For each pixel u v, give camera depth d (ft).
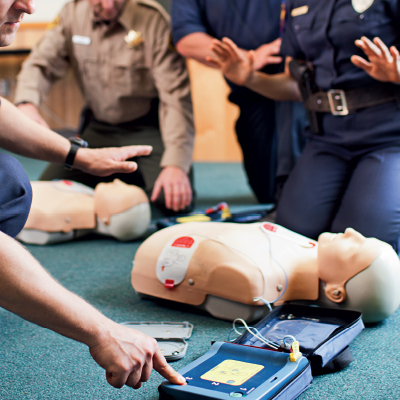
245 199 7.63
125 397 2.24
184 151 5.74
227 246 3.13
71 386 2.34
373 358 2.57
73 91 14.64
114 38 6.23
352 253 2.91
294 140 6.15
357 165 4.18
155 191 5.49
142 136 6.50
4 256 1.62
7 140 3.01
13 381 2.39
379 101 4.04
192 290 3.21
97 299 3.54
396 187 3.86
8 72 14.51
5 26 2.01
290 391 2.07
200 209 6.72
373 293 2.85
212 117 11.97
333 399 2.16
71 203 5.16
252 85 4.93
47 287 1.68
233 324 2.80
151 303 3.48
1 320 3.20
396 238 3.82
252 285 2.95
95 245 5.08
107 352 1.76
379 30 3.96
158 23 6.19
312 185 4.35
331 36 4.17
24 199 2.34
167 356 2.55
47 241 5.08
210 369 2.19
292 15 4.52
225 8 6.19
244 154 7.15
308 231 4.26
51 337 2.93
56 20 6.54
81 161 3.15
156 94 6.44
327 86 4.28
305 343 2.51
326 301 3.07
